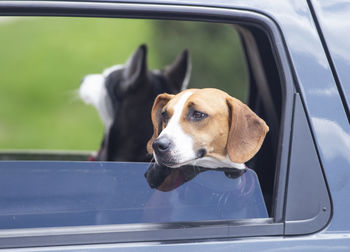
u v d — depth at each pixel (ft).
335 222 10.27
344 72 10.63
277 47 10.55
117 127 16.89
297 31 10.66
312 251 10.06
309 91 10.49
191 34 39.60
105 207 10.94
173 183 10.88
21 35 48.37
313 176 10.34
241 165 11.21
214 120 10.78
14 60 47.37
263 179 13.38
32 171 11.83
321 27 10.77
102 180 11.53
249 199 11.05
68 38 46.88
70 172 11.75
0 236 9.75
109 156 16.85
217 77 38.81
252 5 10.64
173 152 10.62
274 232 10.18
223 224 10.27
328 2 11.02
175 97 11.09
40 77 46.75
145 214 10.74
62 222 10.69
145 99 17.03
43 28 48.32
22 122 45.96
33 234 9.80
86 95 17.47
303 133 10.39
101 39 45.34
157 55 40.32
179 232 10.09
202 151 10.80
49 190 11.50
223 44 39.09
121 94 17.06
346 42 10.78
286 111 10.44
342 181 10.37
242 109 10.95
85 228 10.03
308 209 10.27
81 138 44.50
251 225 10.21
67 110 45.88
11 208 11.00
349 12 11.02
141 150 16.78
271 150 13.58
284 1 10.81
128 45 42.80
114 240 9.93
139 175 11.51
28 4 9.89
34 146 45.34
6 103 46.39
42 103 46.37
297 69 10.53
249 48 14.32
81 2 10.03
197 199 10.82
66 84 46.14
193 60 38.93
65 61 46.32
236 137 10.85
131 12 10.17
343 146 10.45
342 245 10.14
